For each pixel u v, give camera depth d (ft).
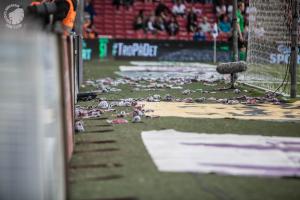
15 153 19.31
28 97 19.06
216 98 55.62
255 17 73.77
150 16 155.94
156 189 22.58
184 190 22.44
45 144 20.17
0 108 19.11
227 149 30.07
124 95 58.44
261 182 23.85
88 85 71.10
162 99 53.88
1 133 19.21
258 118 41.60
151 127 37.19
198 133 34.78
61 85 21.99
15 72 18.92
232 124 38.60
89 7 150.30
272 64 73.77
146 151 29.53
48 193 20.79
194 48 136.77
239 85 69.10
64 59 23.77
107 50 135.95
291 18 60.03
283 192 22.52
